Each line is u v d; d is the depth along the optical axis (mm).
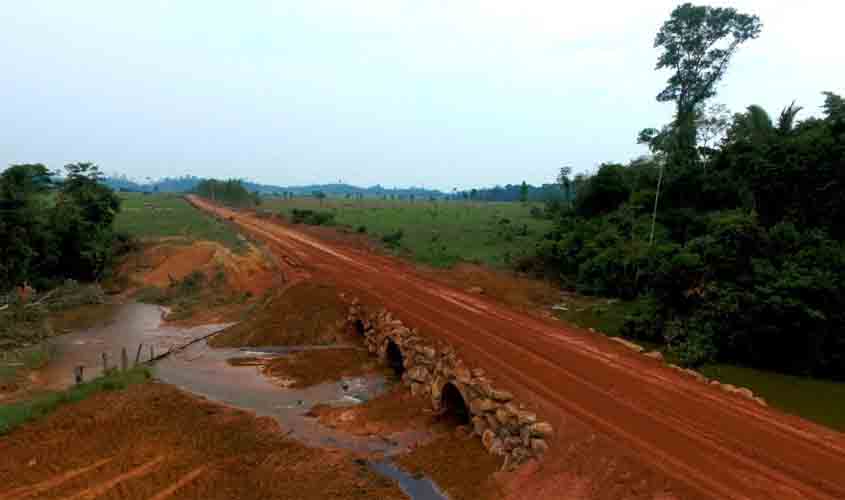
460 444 15422
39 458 15406
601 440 12297
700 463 11164
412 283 33656
